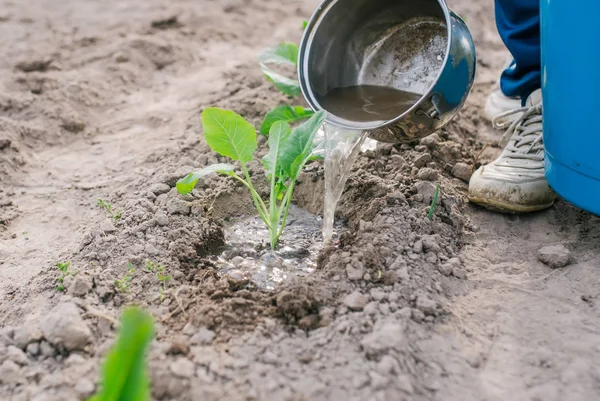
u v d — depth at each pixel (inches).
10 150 48.4
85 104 54.0
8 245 41.7
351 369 32.8
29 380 33.0
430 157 44.8
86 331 34.2
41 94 54.3
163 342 33.9
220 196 43.7
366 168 44.3
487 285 37.4
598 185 36.7
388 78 42.8
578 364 33.1
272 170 39.4
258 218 43.5
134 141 50.1
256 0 72.7
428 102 37.6
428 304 35.6
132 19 66.7
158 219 40.9
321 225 42.6
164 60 60.2
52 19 66.7
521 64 43.9
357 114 40.0
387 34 42.6
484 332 35.0
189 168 45.1
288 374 32.7
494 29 64.2
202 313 35.1
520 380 32.9
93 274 37.3
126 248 39.3
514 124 43.8
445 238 39.8
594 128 35.9
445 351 34.0
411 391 32.2
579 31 35.2
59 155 49.3
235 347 33.8
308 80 41.1
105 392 27.6
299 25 67.0
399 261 37.4
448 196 41.9
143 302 36.5
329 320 34.9
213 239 41.3
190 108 53.2
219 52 62.0
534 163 41.6
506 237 40.5
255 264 39.9
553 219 41.4
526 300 36.4
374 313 35.0
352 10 41.8
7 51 60.1
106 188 45.3
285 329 34.7
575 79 35.9
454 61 37.7
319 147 42.1
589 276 37.3
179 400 31.9
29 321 35.7
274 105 51.4
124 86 56.7
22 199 45.3
